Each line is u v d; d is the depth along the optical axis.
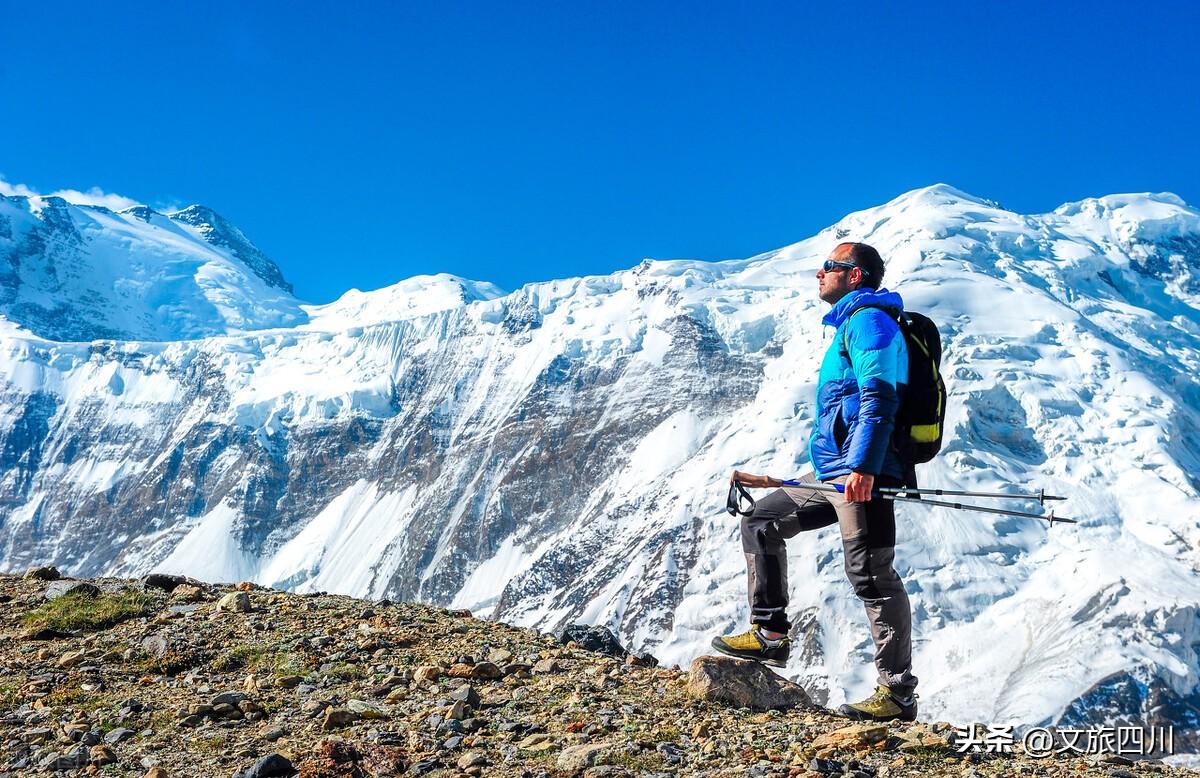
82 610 7.01
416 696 5.70
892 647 5.57
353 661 6.25
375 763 4.84
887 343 5.27
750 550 5.79
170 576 7.96
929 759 5.03
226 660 6.17
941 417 5.46
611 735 5.20
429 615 7.43
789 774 4.73
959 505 5.26
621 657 6.81
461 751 5.03
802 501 5.70
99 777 4.77
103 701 5.59
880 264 5.59
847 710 5.62
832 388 5.51
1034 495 5.21
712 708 5.62
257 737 5.14
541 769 4.80
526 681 6.03
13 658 6.29
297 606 7.35
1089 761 5.12
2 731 5.25
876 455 5.25
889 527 5.48
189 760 4.91
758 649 5.77
